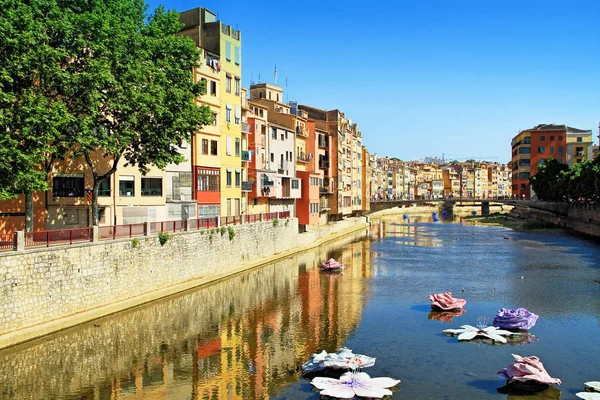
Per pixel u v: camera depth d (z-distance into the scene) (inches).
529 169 6141.7
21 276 1034.7
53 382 876.6
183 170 1978.3
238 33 2320.4
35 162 1071.0
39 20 1131.3
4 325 1000.2
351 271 2018.9
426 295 1574.8
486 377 916.0
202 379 900.6
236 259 1945.1
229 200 2237.9
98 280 1243.2
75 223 1609.3
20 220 1478.8
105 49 1225.4
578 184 3622.0
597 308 1407.5
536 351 1053.8
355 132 4699.8
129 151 1551.4
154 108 1342.3
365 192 5024.6
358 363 933.2
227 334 1157.1
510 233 3695.9
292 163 3090.6
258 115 2701.8
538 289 1664.6
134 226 1400.1
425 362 989.2
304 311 1368.1
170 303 1416.1
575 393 850.8
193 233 1648.6
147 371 932.6
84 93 1193.4
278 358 1007.6
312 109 3981.3
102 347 1047.0
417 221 5315.0
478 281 1807.3
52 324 1090.7
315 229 3075.8
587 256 2423.7
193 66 1539.1
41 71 1115.3
